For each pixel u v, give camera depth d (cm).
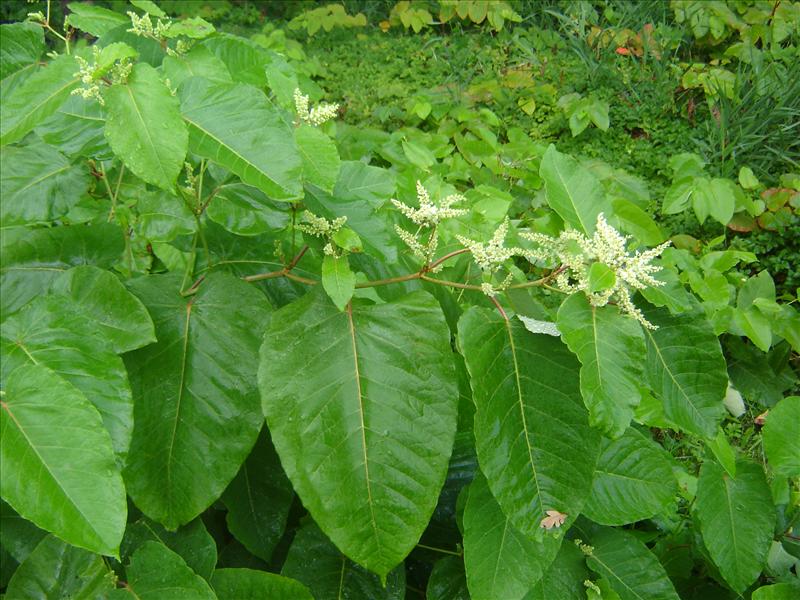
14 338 61
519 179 183
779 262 177
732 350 159
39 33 72
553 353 67
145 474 67
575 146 218
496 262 70
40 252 73
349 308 68
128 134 58
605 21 262
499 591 69
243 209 71
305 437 63
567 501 64
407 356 66
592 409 60
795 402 85
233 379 69
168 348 69
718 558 87
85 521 53
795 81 204
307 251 83
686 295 69
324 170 64
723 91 209
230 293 72
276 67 83
